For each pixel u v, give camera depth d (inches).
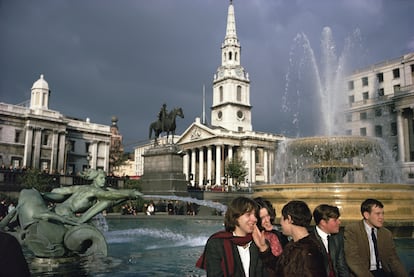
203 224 761.0
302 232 137.6
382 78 2509.8
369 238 169.5
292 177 830.5
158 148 1309.1
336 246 157.2
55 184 1481.3
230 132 3373.5
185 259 335.3
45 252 296.5
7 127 2324.1
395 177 1321.4
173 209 1142.3
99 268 286.8
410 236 417.7
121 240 498.3
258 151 3444.9
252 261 126.9
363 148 669.9
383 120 2410.2
